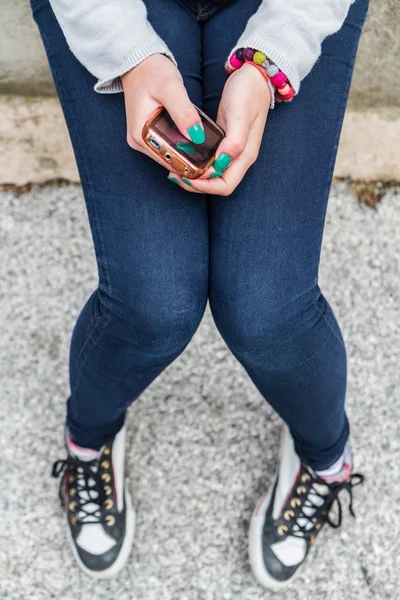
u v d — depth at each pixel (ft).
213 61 3.09
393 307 4.91
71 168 4.95
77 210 4.97
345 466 3.96
